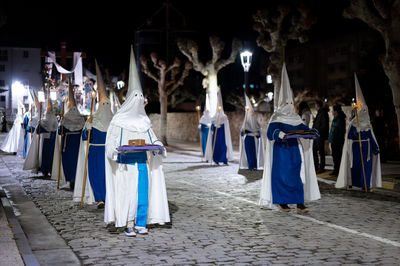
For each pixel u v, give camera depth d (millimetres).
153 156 6727
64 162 10688
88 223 7152
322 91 57031
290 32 16719
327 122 13297
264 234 6477
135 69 6738
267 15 16766
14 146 20156
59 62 21359
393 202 8992
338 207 8484
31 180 12250
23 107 20453
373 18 11555
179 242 6047
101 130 8352
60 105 17984
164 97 27188
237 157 19094
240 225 7035
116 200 6371
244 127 14633
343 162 10516
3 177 12867
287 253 5539
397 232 6586
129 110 6535
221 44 23281
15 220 7121
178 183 11680
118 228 6797
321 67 57312
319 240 6145
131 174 6375
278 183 7957
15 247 5488
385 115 17562
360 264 5117
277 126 7953
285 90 8102
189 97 46156
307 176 8227
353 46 52875
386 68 11508
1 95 69062
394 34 11344
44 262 5152
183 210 8211
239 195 9828
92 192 8406
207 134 17656
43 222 7176
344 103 36188
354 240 6141
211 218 7535
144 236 6355
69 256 5383
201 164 16625
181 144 29172
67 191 10359
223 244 5949
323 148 13312
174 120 36594
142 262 5191
